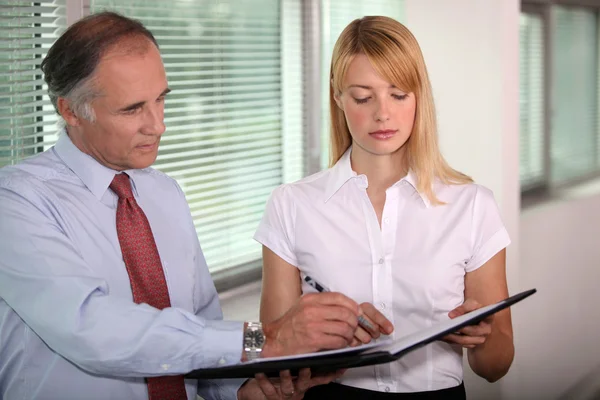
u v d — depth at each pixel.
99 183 1.44
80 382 1.37
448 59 2.92
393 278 1.63
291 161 3.09
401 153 1.68
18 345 1.36
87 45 1.31
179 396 1.46
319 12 3.10
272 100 2.97
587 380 4.10
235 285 2.85
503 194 2.88
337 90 1.63
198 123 2.66
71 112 1.37
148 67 1.33
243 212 2.88
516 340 3.49
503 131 2.84
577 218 4.40
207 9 2.66
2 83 2.05
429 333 1.25
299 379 1.37
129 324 1.27
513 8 2.84
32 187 1.38
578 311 4.27
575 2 4.73
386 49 1.53
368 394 1.62
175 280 1.52
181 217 1.59
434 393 1.61
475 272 1.65
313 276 1.66
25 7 2.08
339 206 1.68
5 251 1.32
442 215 1.64
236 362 1.29
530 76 4.41
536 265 3.87
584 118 5.15
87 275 1.31
